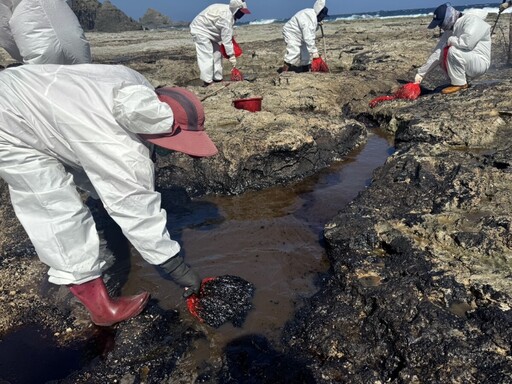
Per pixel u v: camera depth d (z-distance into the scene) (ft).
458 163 14.19
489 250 10.05
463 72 23.24
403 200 13.10
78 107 8.14
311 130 18.58
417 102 22.56
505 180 12.87
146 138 8.47
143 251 9.03
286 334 9.40
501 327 8.00
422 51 36.50
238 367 8.72
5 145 8.36
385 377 8.02
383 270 10.36
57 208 8.71
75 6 167.94
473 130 17.42
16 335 9.96
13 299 10.98
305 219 13.97
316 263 11.75
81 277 9.07
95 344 9.60
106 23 178.50
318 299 10.20
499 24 50.11
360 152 19.35
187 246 12.74
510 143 16.71
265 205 15.11
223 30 27.71
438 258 10.19
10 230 13.79
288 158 16.75
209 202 15.61
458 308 8.80
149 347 9.32
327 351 8.73
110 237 13.16
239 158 16.25
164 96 8.64
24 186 8.55
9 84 8.30
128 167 8.34
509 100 19.67
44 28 10.34
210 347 9.23
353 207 13.07
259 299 10.46
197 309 9.96
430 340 8.13
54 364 9.19
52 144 8.53
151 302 10.46
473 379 7.38
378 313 9.03
